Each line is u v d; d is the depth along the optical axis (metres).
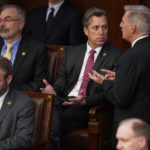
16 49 16.88
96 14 15.87
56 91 16.06
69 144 15.03
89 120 14.66
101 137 14.57
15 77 16.58
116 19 21.86
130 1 21.42
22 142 11.78
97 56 15.91
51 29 20.38
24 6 23.19
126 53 12.88
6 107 12.27
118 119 13.25
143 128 8.69
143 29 13.15
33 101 12.89
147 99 12.77
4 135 12.10
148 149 8.77
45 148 12.66
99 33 15.77
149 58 12.70
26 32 20.97
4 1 22.47
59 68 16.50
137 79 12.62
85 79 15.87
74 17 20.23
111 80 13.88
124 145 8.73
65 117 15.50
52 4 20.50
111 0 21.83
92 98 14.95
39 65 16.69
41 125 12.72
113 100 13.06
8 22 16.66
